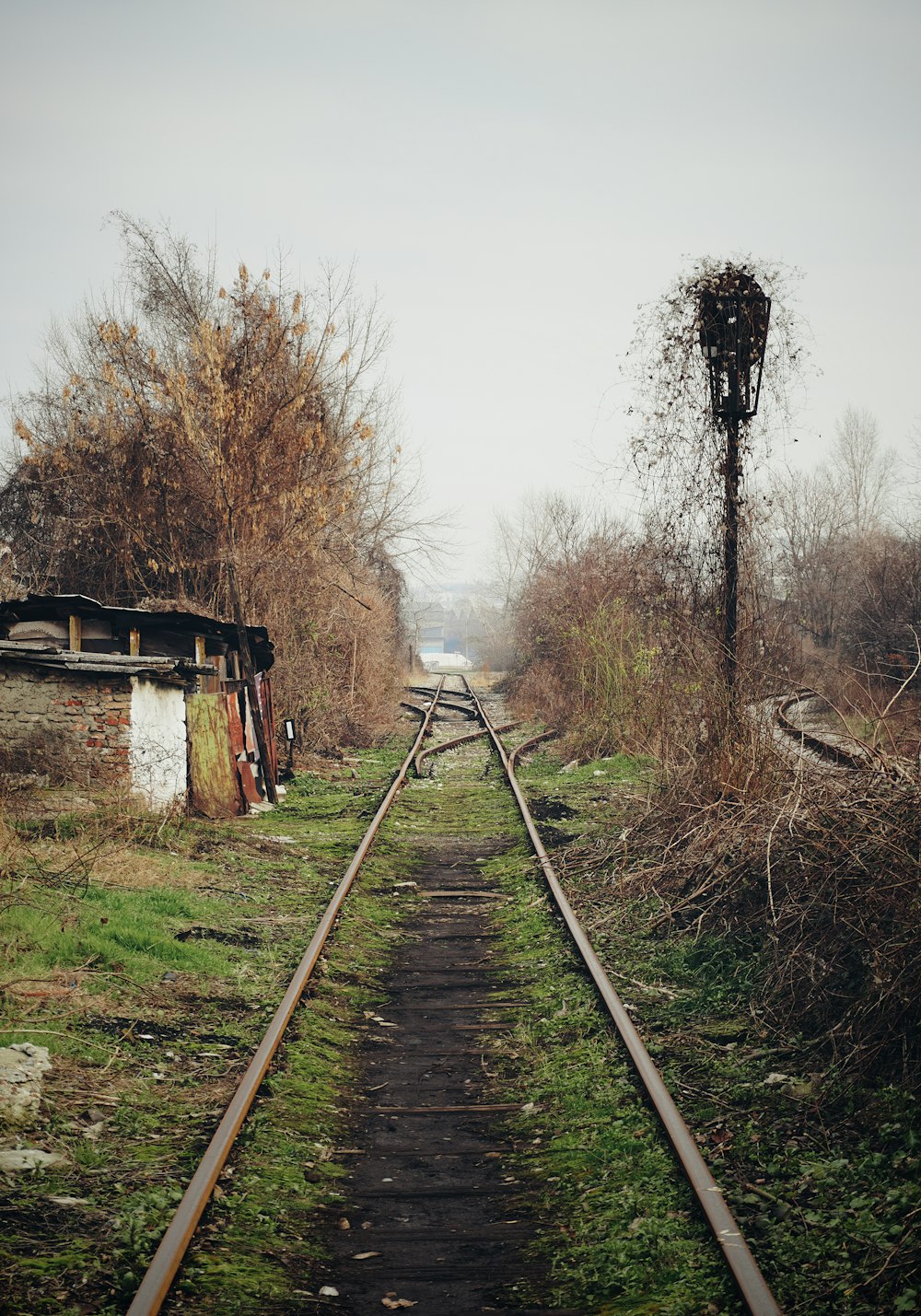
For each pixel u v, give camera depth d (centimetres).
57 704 1505
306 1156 625
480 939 1102
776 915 852
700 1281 475
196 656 1827
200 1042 772
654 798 1366
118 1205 538
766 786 1148
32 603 1731
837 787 913
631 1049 723
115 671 1466
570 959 971
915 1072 636
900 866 748
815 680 1755
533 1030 834
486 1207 575
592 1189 577
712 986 864
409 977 983
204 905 1102
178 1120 649
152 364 2217
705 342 1374
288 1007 803
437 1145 653
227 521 2131
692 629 1388
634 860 1248
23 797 1353
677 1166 574
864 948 744
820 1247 498
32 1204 532
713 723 1277
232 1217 537
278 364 2153
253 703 1891
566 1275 501
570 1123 661
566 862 1330
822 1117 634
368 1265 516
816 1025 750
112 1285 468
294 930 1080
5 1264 477
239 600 1962
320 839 1566
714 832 1090
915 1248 482
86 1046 724
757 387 1379
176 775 1658
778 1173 575
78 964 859
